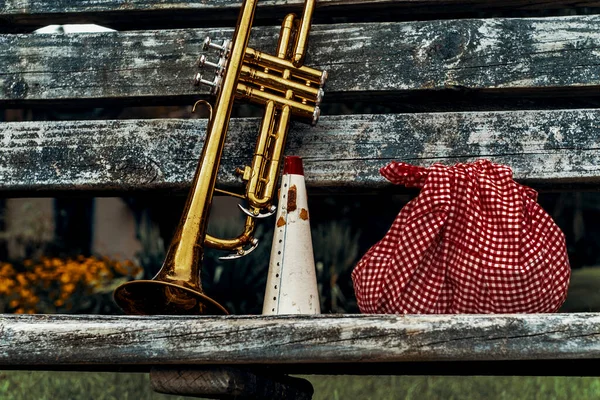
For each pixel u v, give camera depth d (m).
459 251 2.12
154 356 1.90
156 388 2.02
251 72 2.42
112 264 9.52
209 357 1.89
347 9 2.70
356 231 10.05
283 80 2.42
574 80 2.56
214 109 2.34
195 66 2.69
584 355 1.82
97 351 1.92
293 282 2.30
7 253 11.85
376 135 2.58
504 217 2.13
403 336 1.85
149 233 10.88
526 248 2.10
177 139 2.64
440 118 2.57
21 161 2.67
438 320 1.85
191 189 2.26
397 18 2.90
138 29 2.94
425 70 2.60
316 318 1.87
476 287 2.10
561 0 2.63
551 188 2.57
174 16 2.79
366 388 4.83
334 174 2.58
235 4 2.69
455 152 2.55
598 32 2.57
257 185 2.35
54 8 2.74
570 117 2.53
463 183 2.15
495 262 2.08
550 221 2.18
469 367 2.45
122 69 2.71
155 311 2.12
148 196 2.72
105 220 12.85
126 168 2.64
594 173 2.51
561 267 2.14
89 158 2.65
